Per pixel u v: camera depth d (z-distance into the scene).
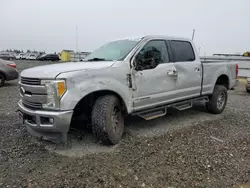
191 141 4.03
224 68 6.04
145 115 4.34
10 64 10.22
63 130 3.25
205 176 2.91
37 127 3.33
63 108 3.18
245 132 4.60
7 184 2.66
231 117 5.70
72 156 3.34
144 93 4.18
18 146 3.65
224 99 6.07
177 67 4.74
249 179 2.89
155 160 3.29
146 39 4.35
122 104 3.95
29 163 3.14
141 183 2.72
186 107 5.18
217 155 3.50
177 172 2.98
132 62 4.00
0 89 9.38
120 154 3.43
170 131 4.50
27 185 2.64
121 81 3.81
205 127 4.83
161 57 4.54
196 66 5.20
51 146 3.66
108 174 2.88
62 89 3.17
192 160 3.32
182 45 5.08
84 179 2.76
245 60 18.48
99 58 4.33
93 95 3.79
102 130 3.56
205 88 5.52
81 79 3.32
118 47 4.41
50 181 2.72
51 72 3.29
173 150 3.63
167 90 4.59
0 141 3.84
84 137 4.05
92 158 3.27
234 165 3.21
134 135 4.23
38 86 3.29
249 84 10.86
